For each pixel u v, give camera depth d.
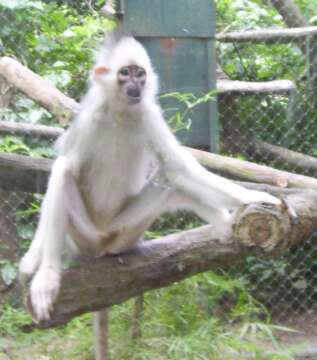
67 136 6.38
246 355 7.89
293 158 10.46
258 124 10.78
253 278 10.19
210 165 8.16
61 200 5.86
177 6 9.22
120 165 6.30
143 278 6.38
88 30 10.72
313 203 6.60
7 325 7.99
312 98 10.89
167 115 9.29
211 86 9.43
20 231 9.30
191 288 8.48
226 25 12.02
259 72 11.62
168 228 8.92
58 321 6.03
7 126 8.70
